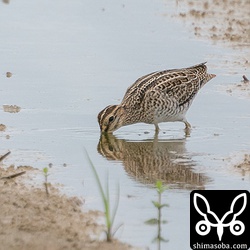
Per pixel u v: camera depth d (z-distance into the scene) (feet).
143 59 91.56
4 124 74.49
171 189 61.36
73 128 74.49
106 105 79.36
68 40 97.71
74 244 50.60
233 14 108.27
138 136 75.00
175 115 76.84
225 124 76.02
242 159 67.46
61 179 62.64
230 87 84.33
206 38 99.09
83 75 86.53
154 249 52.01
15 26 102.58
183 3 113.29
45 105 79.05
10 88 82.64
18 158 66.74
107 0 114.83
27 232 52.19
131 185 62.08
